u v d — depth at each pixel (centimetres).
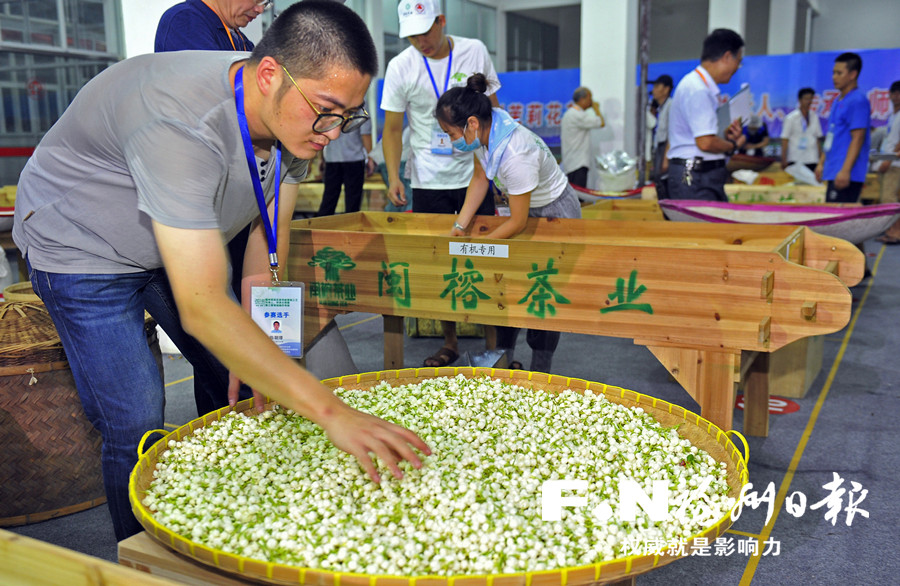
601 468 142
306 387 114
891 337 402
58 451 207
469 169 342
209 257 117
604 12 848
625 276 204
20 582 94
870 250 717
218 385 200
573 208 303
